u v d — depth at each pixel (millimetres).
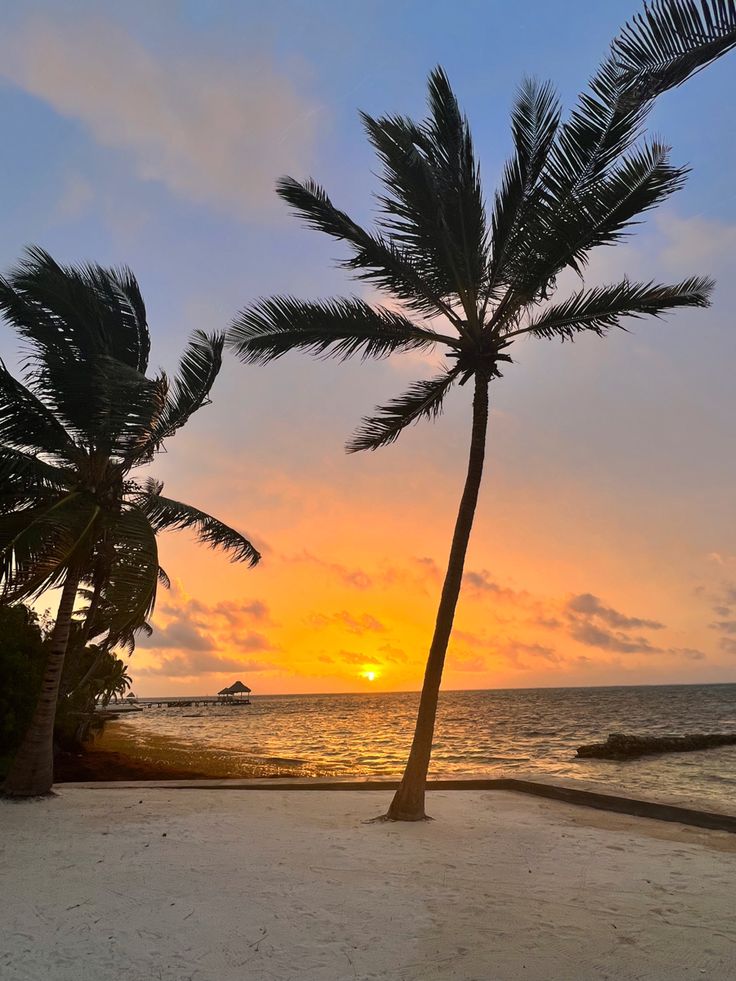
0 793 10398
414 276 9844
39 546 10133
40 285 11039
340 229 9516
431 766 25625
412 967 4062
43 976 3906
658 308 9195
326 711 107312
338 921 4816
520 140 9070
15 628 14680
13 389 11281
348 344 10141
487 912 5016
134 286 12828
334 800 10297
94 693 20141
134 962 4109
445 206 9289
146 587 10070
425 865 6324
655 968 4043
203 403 12539
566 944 4406
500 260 9547
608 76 7387
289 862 6398
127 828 8078
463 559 9273
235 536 13406
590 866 6316
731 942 4414
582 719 61688
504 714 75750
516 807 9594
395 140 8938
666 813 8578
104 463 11578
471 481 9461
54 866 6270
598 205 8477
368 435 11453
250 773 19859
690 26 4742
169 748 28422
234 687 130000
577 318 9469
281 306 9672
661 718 61250
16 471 10773
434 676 9000
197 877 5883
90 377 11102
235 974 3959
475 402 9664
